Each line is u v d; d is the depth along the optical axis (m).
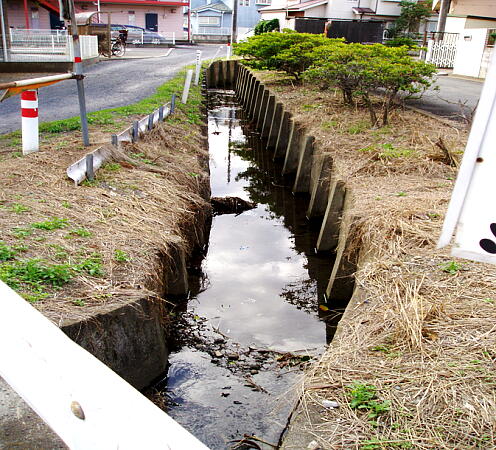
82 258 4.34
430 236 4.77
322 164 8.00
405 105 11.21
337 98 12.55
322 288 6.34
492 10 23.11
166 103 11.98
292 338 5.19
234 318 5.54
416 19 32.69
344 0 35.41
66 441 1.51
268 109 14.55
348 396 2.81
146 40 43.34
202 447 1.05
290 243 7.84
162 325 4.43
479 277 4.03
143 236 5.04
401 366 3.03
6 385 2.86
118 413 1.25
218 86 27.72
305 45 15.51
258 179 11.45
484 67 18.86
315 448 2.44
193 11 56.56
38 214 5.09
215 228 8.38
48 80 6.50
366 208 5.63
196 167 8.12
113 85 17.08
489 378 2.86
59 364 1.47
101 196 5.81
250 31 46.66
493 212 1.33
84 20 25.98
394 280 4.05
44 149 7.24
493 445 2.40
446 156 7.18
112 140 7.36
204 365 4.61
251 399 4.10
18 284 3.74
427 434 2.48
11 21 33.16
